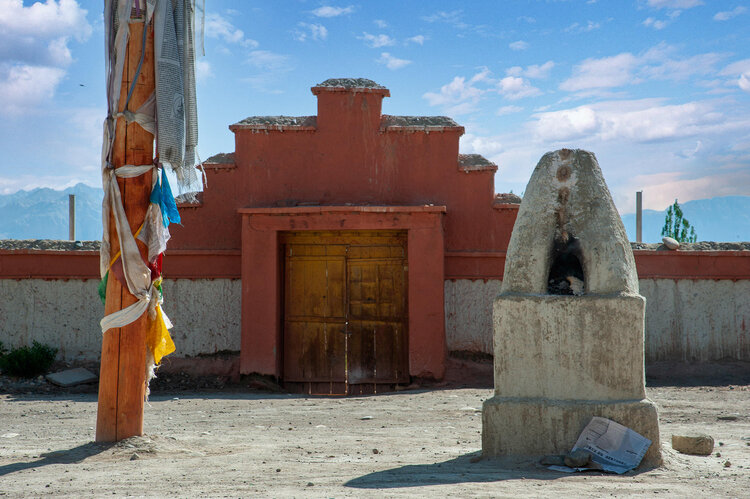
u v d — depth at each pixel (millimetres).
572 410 5914
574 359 6008
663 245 15250
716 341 14586
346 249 14711
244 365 14055
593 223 6277
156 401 11977
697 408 10164
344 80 15211
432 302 14039
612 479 5277
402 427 8773
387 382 14453
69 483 5328
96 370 14594
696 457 6324
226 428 8734
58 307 14852
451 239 14727
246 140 14938
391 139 14906
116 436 7047
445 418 9570
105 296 7320
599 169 6488
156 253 7316
